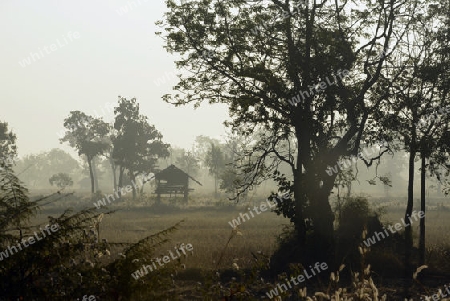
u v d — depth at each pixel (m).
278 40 24.41
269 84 23.11
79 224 8.30
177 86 24.97
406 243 24.62
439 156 25.78
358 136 24.70
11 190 8.34
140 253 8.36
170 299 8.23
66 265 7.91
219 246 24.30
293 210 22.59
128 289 7.86
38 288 7.44
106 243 8.29
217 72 24.67
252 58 23.89
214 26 24.20
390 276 18.94
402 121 25.52
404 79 25.86
